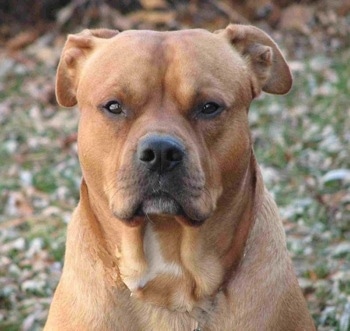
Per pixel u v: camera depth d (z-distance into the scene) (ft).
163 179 27.81
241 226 30.68
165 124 28.32
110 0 91.45
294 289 31.73
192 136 28.76
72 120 70.64
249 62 32.27
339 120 64.34
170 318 30.63
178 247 29.99
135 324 30.73
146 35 30.37
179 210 28.32
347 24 87.66
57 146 65.00
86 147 29.94
